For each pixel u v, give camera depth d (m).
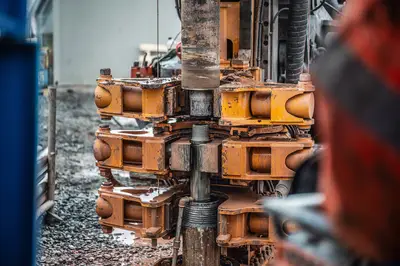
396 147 1.68
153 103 8.18
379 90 1.71
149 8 35.25
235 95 7.88
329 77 1.78
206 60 8.13
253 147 8.06
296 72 13.37
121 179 15.56
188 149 8.17
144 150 8.23
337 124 1.76
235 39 12.18
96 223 12.41
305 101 7.73
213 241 8.41
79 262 10.45
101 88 8.51
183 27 8.16
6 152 3.38
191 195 8.46
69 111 26.70
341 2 16.06
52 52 32.19
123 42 35.47
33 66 3.34
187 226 8.41
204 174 8.39
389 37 1.73
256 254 8.92
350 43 1.78
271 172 7.95
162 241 11.27
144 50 35.28
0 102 3.34
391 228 1.74
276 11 13.09
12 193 3.41
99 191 8.80
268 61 13.09
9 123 3.35
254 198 8.50
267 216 8.15
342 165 1.76
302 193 2.74
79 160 18.36
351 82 1.74
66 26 35.09
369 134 1.70
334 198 1.83
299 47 13.24
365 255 1.81
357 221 1.78
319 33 15.45
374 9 1.76
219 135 8.59
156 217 8.39
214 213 8.40
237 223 8.09
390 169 1.69
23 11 3.16
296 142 7.90
